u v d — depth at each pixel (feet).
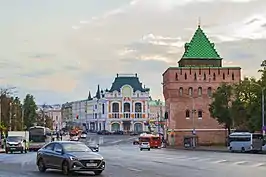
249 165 122.83
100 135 597.52
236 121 292.40
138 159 157.58
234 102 288.71
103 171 101.55
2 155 197.57
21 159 156.35
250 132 281.74
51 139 320.91
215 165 122.93
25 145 240.32
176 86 377.09
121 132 644.69
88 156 91.09
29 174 92.79
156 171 101.81
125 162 138.62
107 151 258.78
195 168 111.24
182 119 375.04
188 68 378.94
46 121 636.48
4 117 375.04
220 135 371.76
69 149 94.32
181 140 372.58
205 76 378.32
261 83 267.59
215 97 319.68
